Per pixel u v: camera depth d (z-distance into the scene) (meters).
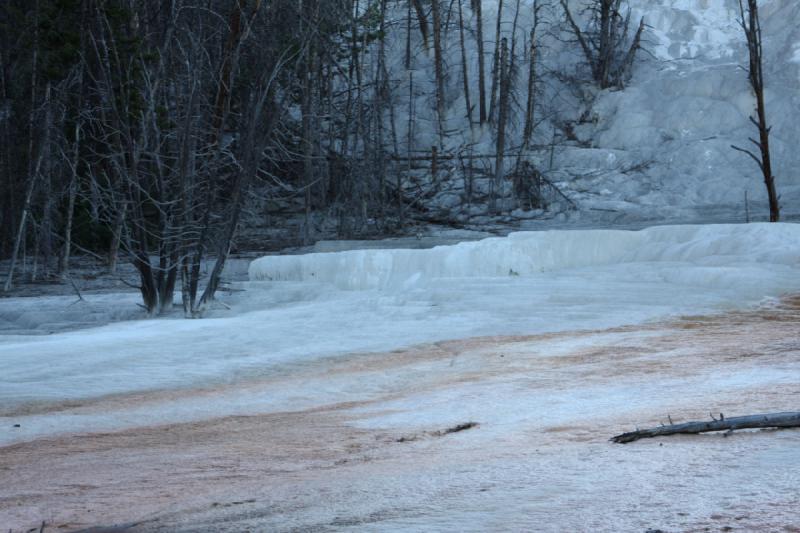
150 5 26.16
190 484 5.25
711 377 8.34
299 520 3.68
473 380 9.96
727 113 46.47
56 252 36.94
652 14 55.09
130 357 13.22
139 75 23.70
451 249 21.08
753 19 26.77
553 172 45.41
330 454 6.09
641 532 2.88
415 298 18.09
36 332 18.77
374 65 54.66
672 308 15.18
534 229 37.69
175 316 20.67
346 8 42.22
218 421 8.55
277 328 15.62
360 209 41.34
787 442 4.35
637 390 7.98
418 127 51.78
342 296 20.34
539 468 4.37
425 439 6.47
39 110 32.06
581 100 51.28
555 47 55.19
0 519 4.56
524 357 11.41
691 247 20.84
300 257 23.64
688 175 43.31
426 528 3.22
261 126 25.80
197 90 23.02
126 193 22.94
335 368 11.74
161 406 9.62
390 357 12.33
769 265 18.48
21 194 38.16
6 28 37.78
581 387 8.63
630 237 22.28
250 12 25.83
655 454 4.43
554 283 18.77
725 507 3.10
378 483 4.42
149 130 23.44
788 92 46.16
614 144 47.81
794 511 2.95
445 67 55.53
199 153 24.22
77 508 4.73
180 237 20.88
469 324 14.84
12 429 8.57
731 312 14.48
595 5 52.56
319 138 39.38
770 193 26.25
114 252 32.72
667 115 47.50
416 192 46.16
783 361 9.10
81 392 10.70
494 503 3.60
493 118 50.59
